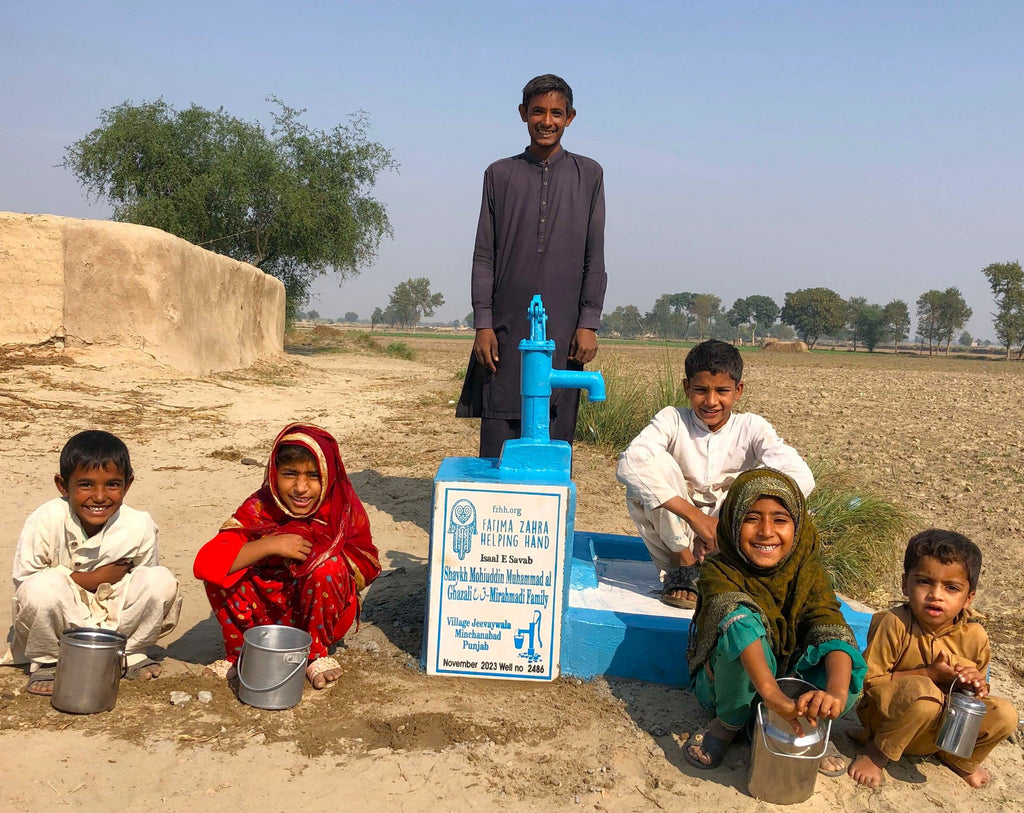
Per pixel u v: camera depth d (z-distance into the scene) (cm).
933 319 13450
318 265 3028
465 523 357
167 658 380
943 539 305
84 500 336
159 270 1321
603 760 302
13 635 348
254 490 695
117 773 278
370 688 349
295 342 3506
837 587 538
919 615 308
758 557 310
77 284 1269
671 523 396
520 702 342
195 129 2775
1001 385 2800
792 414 1551
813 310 14875
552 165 495
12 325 1238
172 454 810
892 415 1599
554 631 360
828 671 291
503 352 507
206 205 2762
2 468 691
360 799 271
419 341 6881
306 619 353
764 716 284
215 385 1321
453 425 1090
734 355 399
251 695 326
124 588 345
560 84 484
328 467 354
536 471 376
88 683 313
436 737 311
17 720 310
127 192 2747
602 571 454
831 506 596
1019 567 600
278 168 2795
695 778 295
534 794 279
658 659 363
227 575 344
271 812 262
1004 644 455
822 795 290
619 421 977
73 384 1103
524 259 494
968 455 1089
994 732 299
